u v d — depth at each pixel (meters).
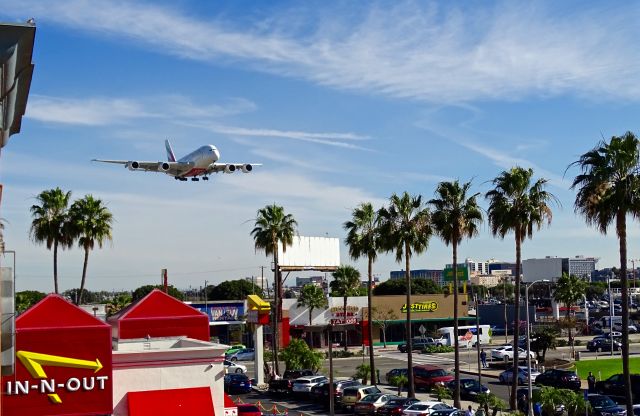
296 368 63.31
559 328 99.31
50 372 25.47
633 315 140.25
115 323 34.78
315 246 99.25
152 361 27.08
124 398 26.72
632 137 34.91
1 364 13.12
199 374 27.59
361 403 45.59
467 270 111.81
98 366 25.98
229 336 99.62
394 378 52.78
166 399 26.89
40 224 60.34
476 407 47.78
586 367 70.88
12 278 13.32
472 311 131.25
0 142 11.25
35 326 25.56
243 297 148.50
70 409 25.58
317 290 98.38
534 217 44.81
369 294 58.53
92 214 60.44
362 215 61.78
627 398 34.12
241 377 57.00
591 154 35.78
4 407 24.84
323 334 99.25
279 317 93.25
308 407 50.16
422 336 95.56
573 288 98.81
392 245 53.06
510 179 45.09
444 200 49.28
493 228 46.19
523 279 119.81
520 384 58.69
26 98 9.98
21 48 8.66
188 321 35.06
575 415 39.34
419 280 151.00
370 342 57.62
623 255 34.75
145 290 141.38
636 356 80.94
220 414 27.70
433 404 41.81
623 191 34.25
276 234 65.88
